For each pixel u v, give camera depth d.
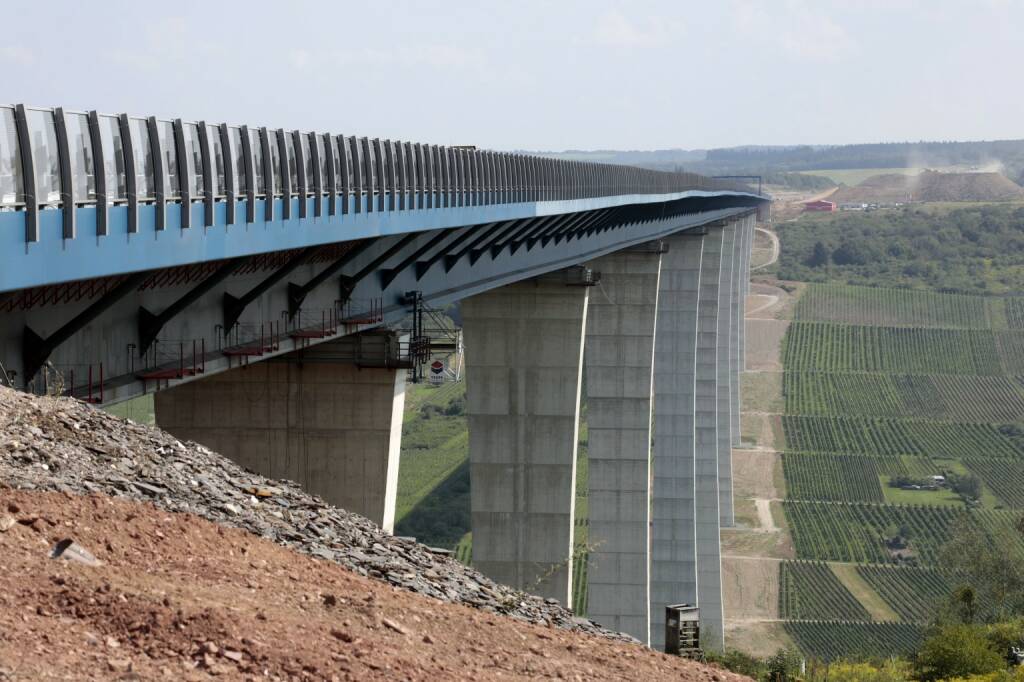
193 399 66.75
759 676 57.69
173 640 20.08
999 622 117.00
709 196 154.25
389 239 62.22
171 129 37.62
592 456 115.88
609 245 108.81
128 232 34.91
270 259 50.00
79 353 37.72
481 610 28.61
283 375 66.50
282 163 44.44
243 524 28.08
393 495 67.25
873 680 71.50
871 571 199.50
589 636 29.48
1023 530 163.12
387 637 23.39
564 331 98.38
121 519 25.25
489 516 99.00
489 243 78.19
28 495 24.81
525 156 78.69
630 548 114.19
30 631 19.09
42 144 31.36
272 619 22.05
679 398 150.25
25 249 30.33
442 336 70.06
